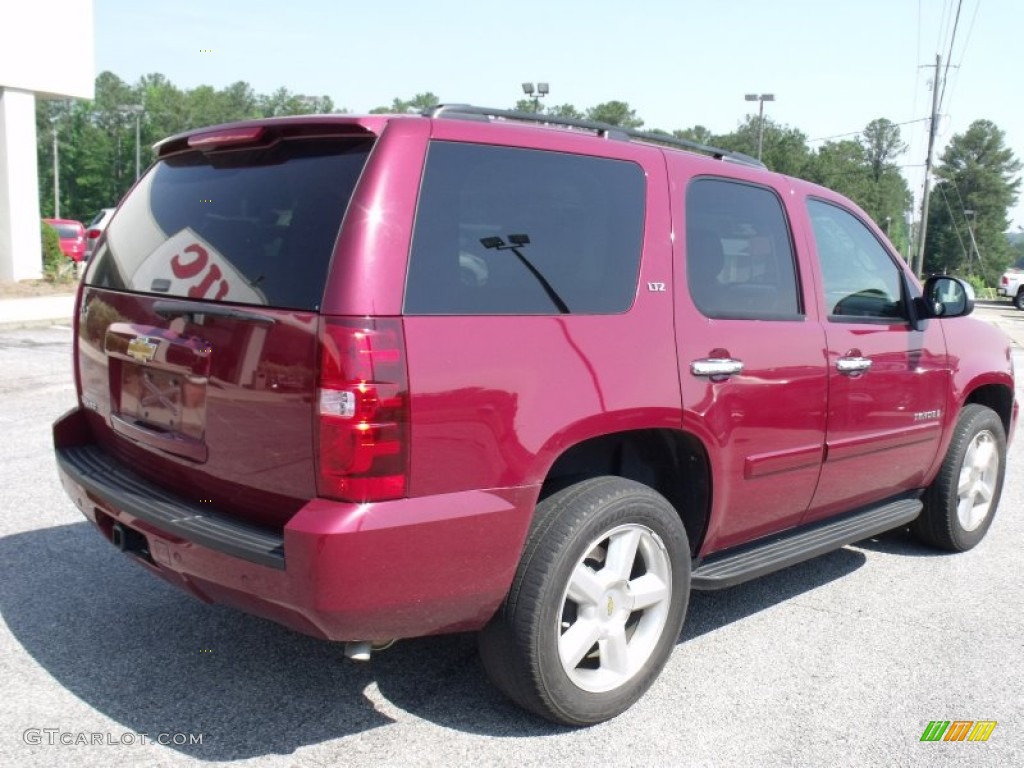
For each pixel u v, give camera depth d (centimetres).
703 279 365
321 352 265
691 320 353
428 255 283
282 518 286
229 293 294
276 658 371
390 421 268
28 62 1892
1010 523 618
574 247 324
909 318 477
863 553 548
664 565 344
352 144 291
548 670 309
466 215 296
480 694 350
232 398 289
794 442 398
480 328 289
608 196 340
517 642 305
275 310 277
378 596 272
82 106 10688
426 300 280
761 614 446
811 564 524
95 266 376
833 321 425
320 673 360
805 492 417
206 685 347
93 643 376
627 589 334
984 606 464
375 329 267
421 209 285
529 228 313
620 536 329
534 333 302
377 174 280
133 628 391
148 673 354
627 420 324
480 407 285
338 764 300
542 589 302
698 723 338
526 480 296
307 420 269
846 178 11119
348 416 262
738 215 391
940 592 483
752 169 413
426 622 288
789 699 359
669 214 357
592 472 352
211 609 413
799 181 434
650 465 376
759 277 396
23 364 1054
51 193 10150
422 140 291
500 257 302
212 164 333
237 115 10288
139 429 331
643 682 343
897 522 479
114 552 475
